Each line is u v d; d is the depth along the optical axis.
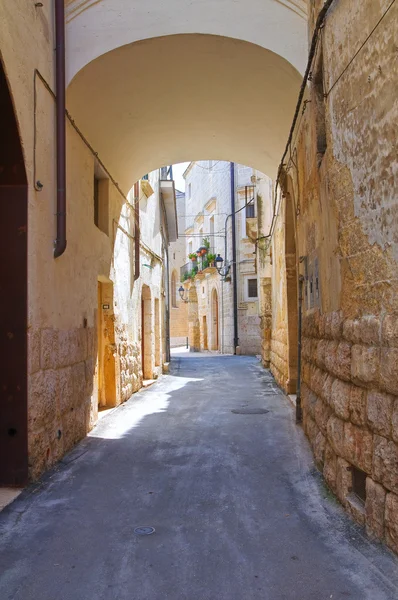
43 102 5.25
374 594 2.78
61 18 5.67
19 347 4.69
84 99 6.46
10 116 4.45
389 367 3.10
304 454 5.54
